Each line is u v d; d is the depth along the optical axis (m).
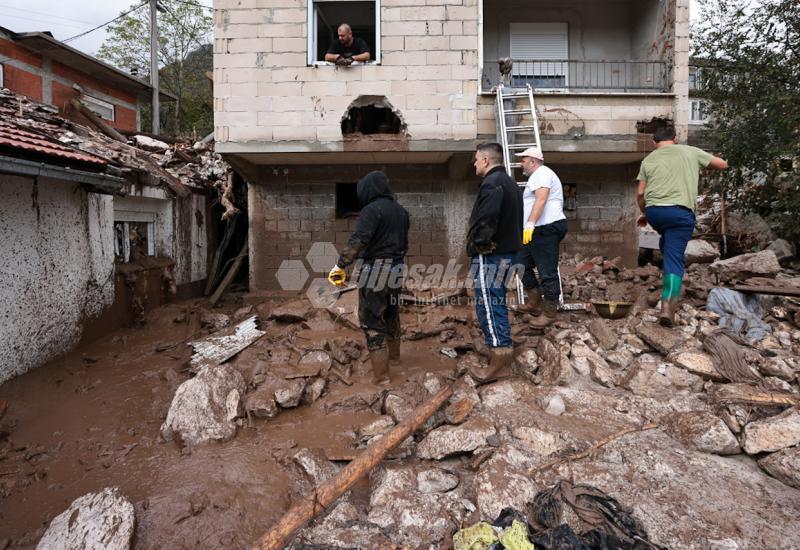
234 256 10.57
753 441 3.13
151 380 4.84
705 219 10.23
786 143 7.35
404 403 3.95
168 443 3.77
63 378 4.94
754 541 2.49
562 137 7.33
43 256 5.11
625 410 3.70
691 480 2.96
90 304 6.00
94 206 6.11
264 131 7.02
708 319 4.64
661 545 2.53
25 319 4.84
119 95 16.53
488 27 9.27
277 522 2.64
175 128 21.67
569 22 9.27
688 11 7.36
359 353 5.14
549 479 3.02
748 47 7.68
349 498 3.10
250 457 3.51
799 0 7.08
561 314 5.34
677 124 7.30
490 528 2.59
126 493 3.17
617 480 2.99
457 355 5.04
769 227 8.32
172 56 23.47
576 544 2.42
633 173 8.25
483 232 3.74
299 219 8.41
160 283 7.93
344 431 3.83
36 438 3.90
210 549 2.71
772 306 4.97
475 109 7.02
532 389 4.02
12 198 4.68
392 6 6.93
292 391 4.20
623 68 9.27
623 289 6.22
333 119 7.00
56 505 3.12
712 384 3.80
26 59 12.91
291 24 6.94
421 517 2.82
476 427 3.46
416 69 6.97
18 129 4.99
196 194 9.30
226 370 4.34
